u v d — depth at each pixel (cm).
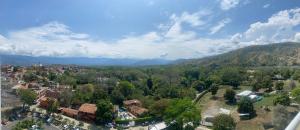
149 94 10431
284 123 3353
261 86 9862
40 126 6172
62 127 6438
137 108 8044
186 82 12012
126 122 7081
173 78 13000
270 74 11744
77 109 7875
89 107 7375
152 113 7488
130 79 12456
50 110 7319
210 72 13788
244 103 7206
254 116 6794
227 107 8362
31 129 6003
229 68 13438
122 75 12762
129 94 9462
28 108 7338
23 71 11794
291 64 16138
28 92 7512
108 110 7069
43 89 9331
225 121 5769
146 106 8469
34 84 10025
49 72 12706
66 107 8138
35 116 6888
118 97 8844
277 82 9975
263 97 8681
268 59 17775
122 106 8731
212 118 6869
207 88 11194
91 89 9275
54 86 10294
